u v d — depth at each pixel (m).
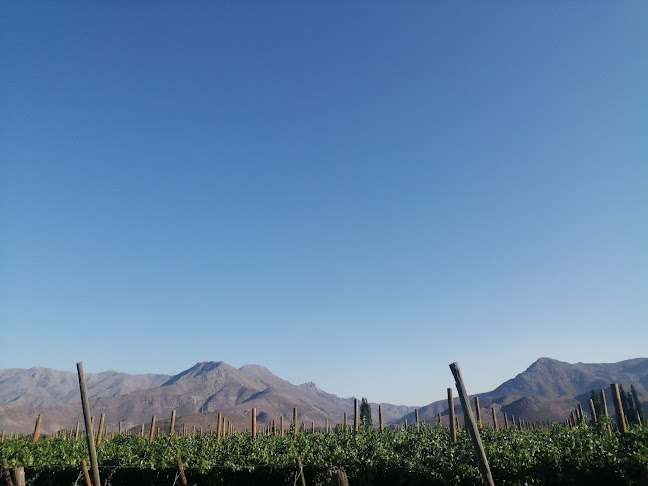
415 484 14.18
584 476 11.66
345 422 32.06
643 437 12.47
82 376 11.26
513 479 12.38
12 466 20.45
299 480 16.39
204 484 17.81
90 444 11.05
